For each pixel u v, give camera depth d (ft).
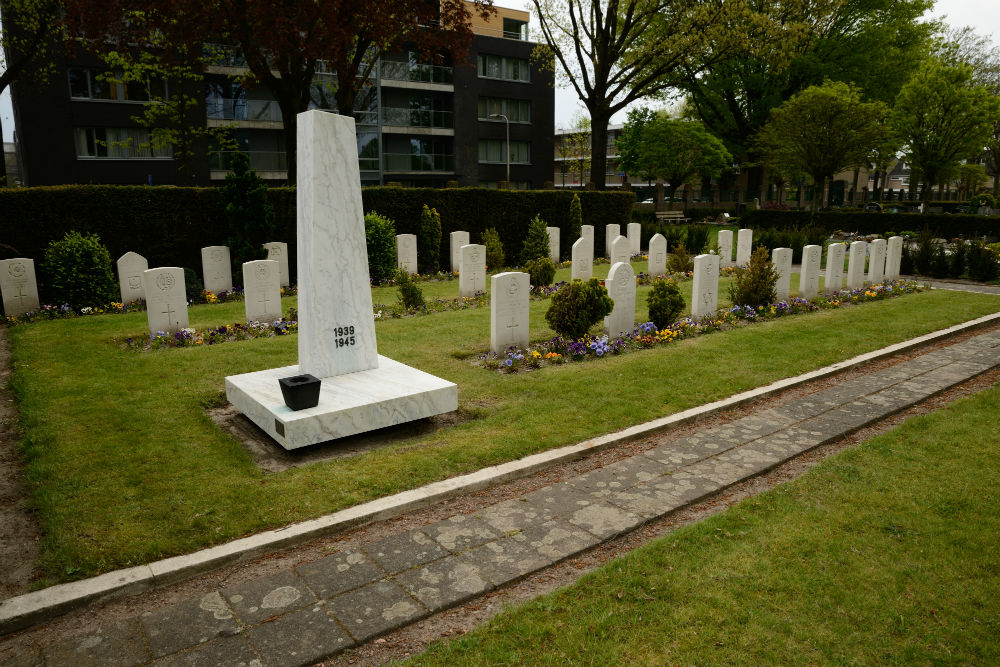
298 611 13.17
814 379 30.50
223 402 26.08
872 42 127.24
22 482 18.71
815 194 115.44
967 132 111.55
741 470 20.33
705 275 41.73
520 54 139.13
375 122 125.90
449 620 13.05
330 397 22.40
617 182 291.38
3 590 13.55
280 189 58.29
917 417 24.93
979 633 12.55
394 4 57.62
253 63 58.18
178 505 17.11
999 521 16.79
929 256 69.67
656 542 15.69
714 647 12.08
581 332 34.32
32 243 48.01
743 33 95.14
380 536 16.34
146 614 13.12
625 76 106.42
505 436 22.39
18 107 90.74
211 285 51.13
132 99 98.53
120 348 34.09
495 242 68.23
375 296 52.75
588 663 11.62
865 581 14.19
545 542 15.92
